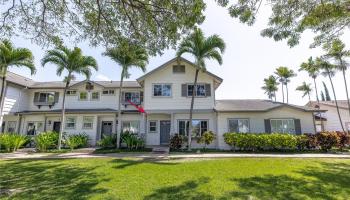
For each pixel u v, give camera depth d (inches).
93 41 340.8
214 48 632.4
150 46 344.8
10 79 852.6
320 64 981.2
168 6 297.3
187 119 746.2
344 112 1001.5
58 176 327.0
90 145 821.2
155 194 248.8
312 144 640.4
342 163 433.1
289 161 449.7
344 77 967.0
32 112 834.8
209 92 749.3
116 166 397.4
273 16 343.6
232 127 719.7
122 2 299.0
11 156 539.2
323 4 318.0
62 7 308.8
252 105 780.6
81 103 907.4
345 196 242.2
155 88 762.8
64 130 844.6
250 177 316.5
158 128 803.4
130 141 682.8
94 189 266.4
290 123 707.4
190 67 770.8
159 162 442.0
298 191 257.1
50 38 327.6
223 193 250.2
